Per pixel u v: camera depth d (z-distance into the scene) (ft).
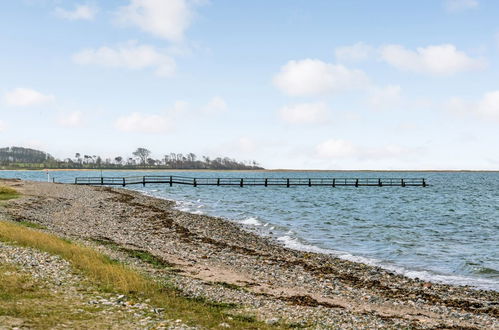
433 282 70.64
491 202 245.65
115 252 69.87
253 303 47.11
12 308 35.83
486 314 52.24
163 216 139.54
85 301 39.96
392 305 53.83
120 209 152.66
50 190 206.59
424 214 180.75
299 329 38.60
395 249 100.22
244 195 276.82
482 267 81.35
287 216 166.20
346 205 217.97
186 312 40.04
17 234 66.95
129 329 33.17
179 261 70.90
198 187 360.28
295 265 76.95
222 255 82.43
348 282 66.39
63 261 54.60
